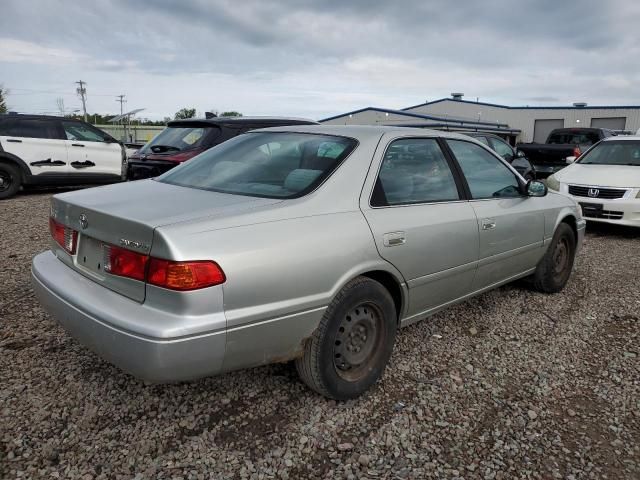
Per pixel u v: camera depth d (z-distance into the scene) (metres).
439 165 3.46
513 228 3.91
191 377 2.20
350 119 36.38
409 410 2.78
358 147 3.00
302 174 2.83
